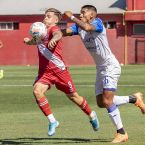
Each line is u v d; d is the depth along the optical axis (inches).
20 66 4202.8
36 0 4822.8
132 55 4397.1
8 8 4645.7
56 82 682.8
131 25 4375.0
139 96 732.0
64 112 1008.2
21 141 649.6
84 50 4463.6
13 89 1605.6
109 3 4608.8
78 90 1553.9
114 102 719.1
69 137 684.7
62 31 691.4
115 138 635.5
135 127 772.6
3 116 946.1
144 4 4276.6
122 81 1971.0
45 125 818.2
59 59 668.1
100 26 640.4
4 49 4569.4
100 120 876.6
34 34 649.0
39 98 643.5
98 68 678.5
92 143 619.5
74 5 4658.0
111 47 4421.8
